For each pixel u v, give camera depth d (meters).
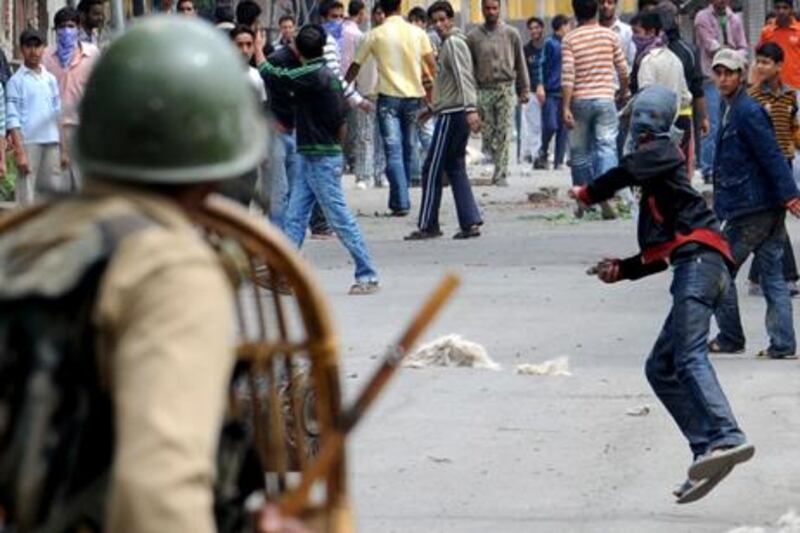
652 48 42.00
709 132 48.62
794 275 29.27
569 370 23.62
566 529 16.41
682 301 17.19
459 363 24.02
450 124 38.03
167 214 7.04
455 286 7.65
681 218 17.42
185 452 6.50
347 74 44.09
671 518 16.78
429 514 16.91
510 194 50.09
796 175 28.72
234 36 34.19
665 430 20.23
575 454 19.22
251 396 8.92
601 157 41.00
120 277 6.73
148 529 6.44
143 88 7.12
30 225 7.34
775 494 17.62
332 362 7.94
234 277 8.48
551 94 61.03
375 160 53.31
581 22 41.06
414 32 44.59
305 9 65.50
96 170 7.16
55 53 37.62
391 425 20.55
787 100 28.59
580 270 32.97
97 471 6.86
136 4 44.03
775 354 24.38
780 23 45.16
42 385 6.80
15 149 37.38
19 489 6.85
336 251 36.75
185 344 6.62
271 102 30.12
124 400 6.58
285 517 7.50
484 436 20.02
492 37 51.34
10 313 6.87
